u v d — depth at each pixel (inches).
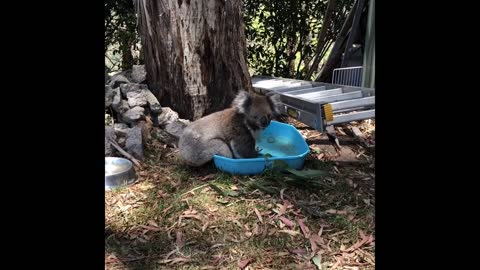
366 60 100.1
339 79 114.2
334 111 78.7
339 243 52.3
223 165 70.1
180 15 83.5
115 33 125.3
